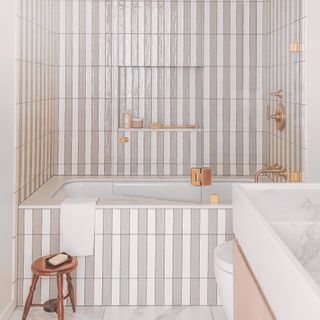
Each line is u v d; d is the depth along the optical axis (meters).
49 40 4.21
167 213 3.16
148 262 3.18
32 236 3.14
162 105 4.53
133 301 3.19
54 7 4.40
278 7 4.02
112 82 4.50
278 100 3.99
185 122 4.54
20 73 3.22
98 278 3.18
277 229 1.69
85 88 4.50
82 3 4.46
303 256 1.69
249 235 1.61
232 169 4.54
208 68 4.51
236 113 4.53
